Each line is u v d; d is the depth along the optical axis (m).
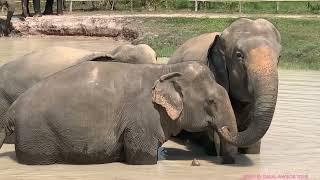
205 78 13.22
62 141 13.21
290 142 15.58
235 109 14.09
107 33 46.75
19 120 13.25
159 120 13.23
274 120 17.72
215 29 42.78
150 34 41.38
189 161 13.89
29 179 12.35
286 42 35.09
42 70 15.56
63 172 12.82
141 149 13.25
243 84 13.38
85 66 13.59
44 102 13.22
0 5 50.06
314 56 31.05
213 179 12.50
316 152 14.71
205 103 13.16
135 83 13.34
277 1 52.44
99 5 61.53
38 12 53.09
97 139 13.19
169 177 12.57
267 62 12.73
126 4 61.31
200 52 15.34
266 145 15.34
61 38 47.69
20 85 15.59
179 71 13.30
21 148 13.30
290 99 20.50
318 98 20.67
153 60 15.93
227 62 13.72
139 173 12.81
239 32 13.57
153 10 58.16
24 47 40.62
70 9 58.56
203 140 15.12
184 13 53.69
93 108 13.16
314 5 53.47
